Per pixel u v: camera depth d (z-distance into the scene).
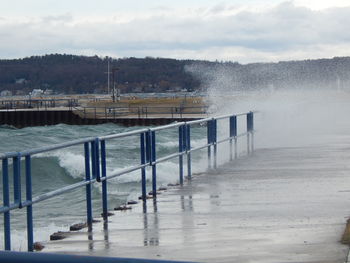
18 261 3.22
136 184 25.89
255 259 9.02
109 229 12.10
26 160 10.14
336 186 16.56
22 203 9.91
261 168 21.44
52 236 11.57
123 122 90.25
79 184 12.02
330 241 10.10
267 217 12.59
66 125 95.56
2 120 102.06
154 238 11.01
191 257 9.30
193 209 14.02
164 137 59.75
